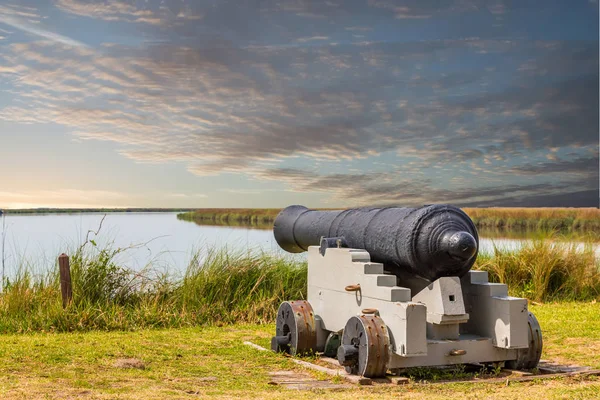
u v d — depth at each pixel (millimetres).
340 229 6586
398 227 5734
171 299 9641
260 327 8828
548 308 10367
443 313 5461
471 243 5367
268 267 10555
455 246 5355
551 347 7211
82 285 9141
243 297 10023
